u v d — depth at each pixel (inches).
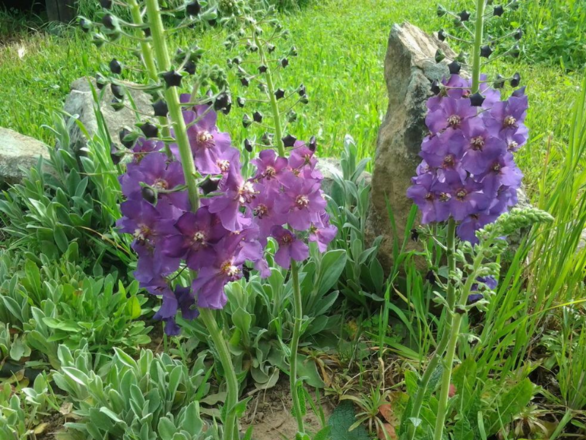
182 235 11.5
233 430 15.3
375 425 19.1
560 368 18.9
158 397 18.4
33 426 19.7
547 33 50.3
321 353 21.8
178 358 22.2
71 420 20.0
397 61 24.3
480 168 13.8
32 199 26.0
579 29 49.8
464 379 16.6
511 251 21.8
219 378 20.9
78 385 19.6
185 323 21.9
